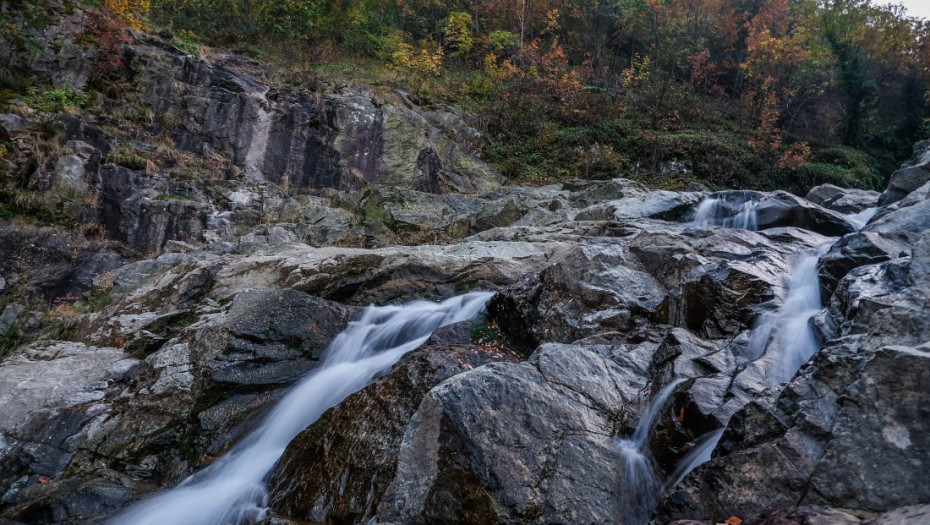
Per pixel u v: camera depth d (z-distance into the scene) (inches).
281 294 294.4
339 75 761.0
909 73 989.2
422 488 143.6
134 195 486.9
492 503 137.5
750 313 205.3
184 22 727.7
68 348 305.6
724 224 425.1
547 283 281.6
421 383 203.8
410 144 674.8
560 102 860.6
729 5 1112.2
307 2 852.0
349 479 171.8
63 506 188.1
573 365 180.1
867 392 105.3
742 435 126.4
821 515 95.4
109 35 578.9
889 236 220.7
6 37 518.9
